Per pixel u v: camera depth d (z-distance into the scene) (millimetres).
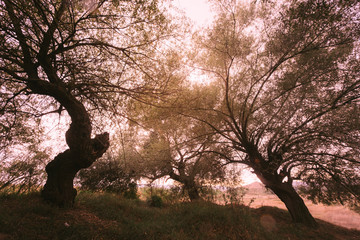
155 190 14477
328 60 7969
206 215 7246
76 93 6762
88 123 6484
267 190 12383
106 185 13992
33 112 6898
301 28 6785
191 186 10820
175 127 11375
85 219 5664
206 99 9148
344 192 9188
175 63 5699
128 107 5750
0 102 5746
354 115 8297
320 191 9992
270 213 11219
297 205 10305
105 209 7016
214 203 9336
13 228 4105
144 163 13477
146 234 5465
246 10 8445
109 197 9117
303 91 8766
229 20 8500
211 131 10820
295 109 9219
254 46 9242
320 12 5031
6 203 5383
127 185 14133
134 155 13953
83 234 4672
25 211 5039
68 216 5520
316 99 8805
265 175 10781
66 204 6145
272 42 8062
